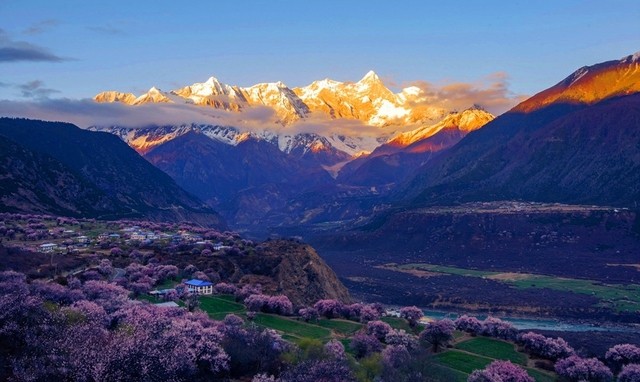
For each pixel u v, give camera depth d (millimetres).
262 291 176125
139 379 61281
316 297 192250
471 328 147000
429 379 91812
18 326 69750
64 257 171375
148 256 193000
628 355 127000
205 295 159625
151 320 86125
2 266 139250
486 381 96812
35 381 58562
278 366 84750
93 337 69188
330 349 98875
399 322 155875
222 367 80312
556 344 126188
